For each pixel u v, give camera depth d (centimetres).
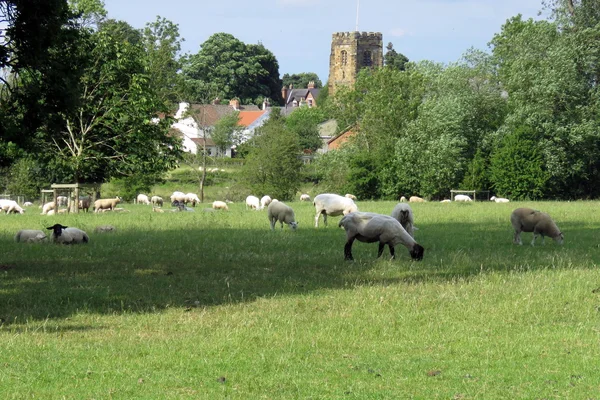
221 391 915
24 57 1939
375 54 16950
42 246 2336
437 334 1205
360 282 1683
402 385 941
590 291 1527
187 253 2191
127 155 4506
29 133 2038
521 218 2389
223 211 4606
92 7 4609
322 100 16800
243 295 1540
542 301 1427
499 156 6525
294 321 1287
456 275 1752
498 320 1301
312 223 3219
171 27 5759
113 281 1708
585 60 6069
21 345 1122
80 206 4784
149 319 1315
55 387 926
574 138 6019
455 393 908
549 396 899
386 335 1200
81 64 2178
